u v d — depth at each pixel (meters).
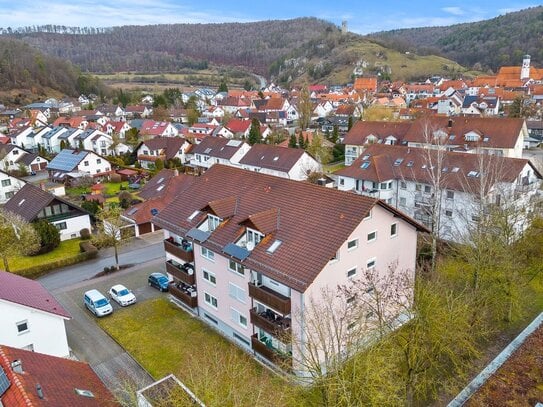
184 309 41.25
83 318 40.22
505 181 50.44
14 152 104.38
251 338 33.25
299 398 25.39
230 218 36.44
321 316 27.27
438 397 29.52
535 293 42.06
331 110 178.75
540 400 28.72
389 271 34.47
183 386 25.95
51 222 57.22
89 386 25.03
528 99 167.12
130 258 53.12
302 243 30.70
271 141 118.19
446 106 147.62
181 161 103.06
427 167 56.38
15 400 21.08
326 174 85.25
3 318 31.00
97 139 117.88
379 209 32.69
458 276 38.84
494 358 33.09
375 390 22.64
